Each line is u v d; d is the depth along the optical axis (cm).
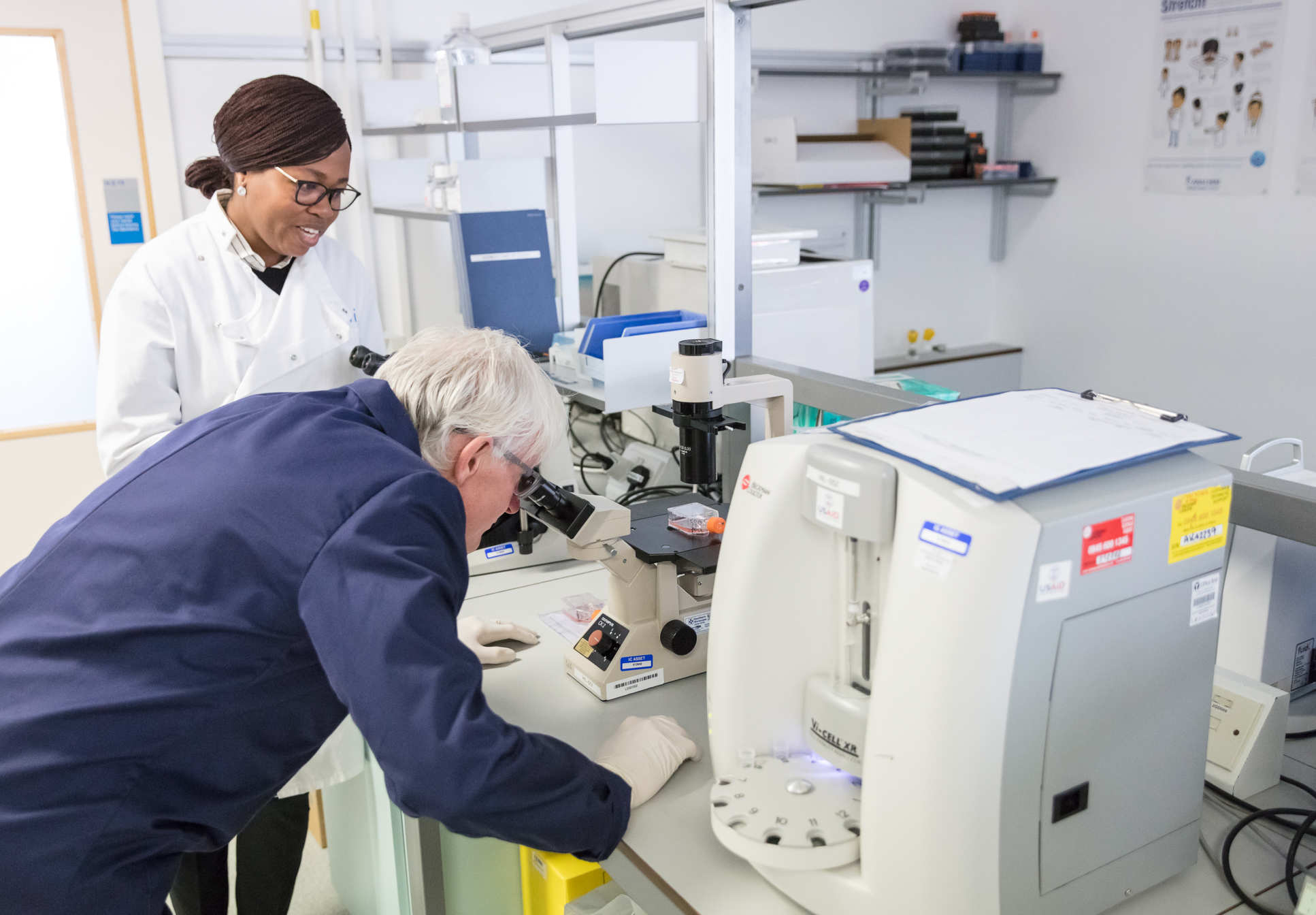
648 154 368
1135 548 94
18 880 94
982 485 89
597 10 237
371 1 321
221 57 306
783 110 400
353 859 200
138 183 304
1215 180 386
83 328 310
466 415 107
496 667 155
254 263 178
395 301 344
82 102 293
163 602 96
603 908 140
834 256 427
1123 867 103
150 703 95
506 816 92
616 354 202
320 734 109
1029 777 92
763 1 189
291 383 181
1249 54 366
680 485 235
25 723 94
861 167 379
